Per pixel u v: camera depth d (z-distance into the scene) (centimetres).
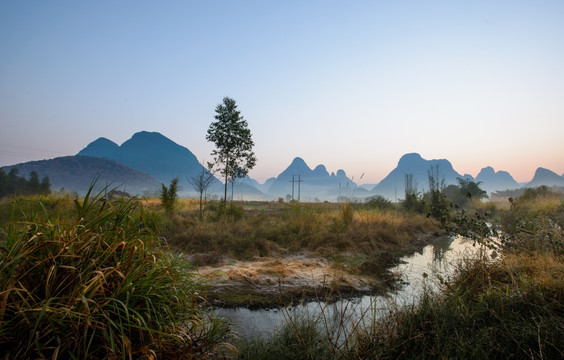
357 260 893
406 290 607
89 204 286
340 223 1221
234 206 1584
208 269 737
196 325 314
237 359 329
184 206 2278
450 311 369
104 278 223
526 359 287
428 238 1344
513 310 356
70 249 241
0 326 201
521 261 496
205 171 1709
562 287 367
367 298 582
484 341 305
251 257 870
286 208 1602
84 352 216
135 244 271
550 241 551
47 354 216
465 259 523
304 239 1060
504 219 1075
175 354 268
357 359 310
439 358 293
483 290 422
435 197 1681
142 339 238
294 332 357
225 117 1770
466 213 689
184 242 936
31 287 232
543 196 1725
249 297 575
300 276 712
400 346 325
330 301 564
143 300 254
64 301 223
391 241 1170
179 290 297
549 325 307
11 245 241
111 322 211
